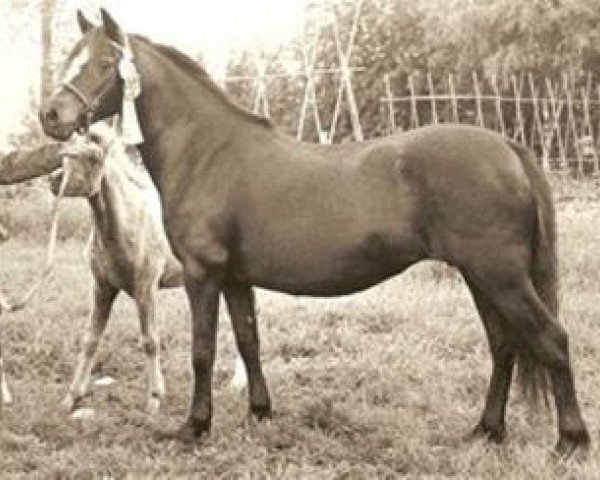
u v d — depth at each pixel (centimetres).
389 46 2377
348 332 1013
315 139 2347
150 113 698
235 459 659
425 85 2344
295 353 972
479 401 806
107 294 792
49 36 2173
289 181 659
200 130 690
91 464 647
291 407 770
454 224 613
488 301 668
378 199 632
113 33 681
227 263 678
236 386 838
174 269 842
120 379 894
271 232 658
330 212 643
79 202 1867
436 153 620
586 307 1083
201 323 679
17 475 633
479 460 643
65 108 671
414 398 802
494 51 2239
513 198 607
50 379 883
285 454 671
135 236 761
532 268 621
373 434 702
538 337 609
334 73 2292
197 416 688
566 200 1909
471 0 2284
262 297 1172
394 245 632
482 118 2181
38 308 1089
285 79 2348
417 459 652
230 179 674
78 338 986
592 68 2272
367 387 834
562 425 621
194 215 678
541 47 2189
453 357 951
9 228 1725
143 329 787
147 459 657
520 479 602
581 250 1325
